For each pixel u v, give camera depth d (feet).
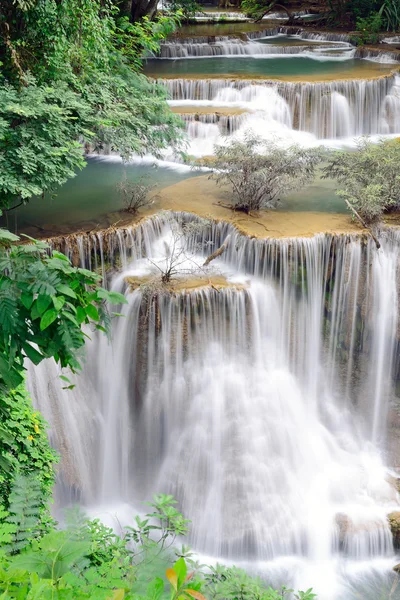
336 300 38.99
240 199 41.86
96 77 38.52
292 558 33.06
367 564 32.76
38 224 39.11
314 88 60.64
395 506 34.73
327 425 39.24
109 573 12.50
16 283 12.98
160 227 40.40
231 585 17.78
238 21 105.60
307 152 41.24
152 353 35.35
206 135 55.77
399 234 38.55
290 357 39.32
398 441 38.73
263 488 35.12
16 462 23.57
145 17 49.67
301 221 39.99
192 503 34.71
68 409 34.73
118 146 38.06
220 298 35.42
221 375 36.17
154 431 36.50
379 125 64.59
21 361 14.10
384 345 39.99
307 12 111.34
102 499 35.55
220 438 35.91
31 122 32.37
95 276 13.71
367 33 89.76
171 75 67.26
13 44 33.76
